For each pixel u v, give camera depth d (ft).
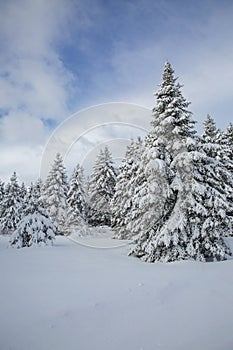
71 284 20.90
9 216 115.85
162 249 36.06
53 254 40.34
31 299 17.21
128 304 16.21
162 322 13.61
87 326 13.15
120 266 29.32
